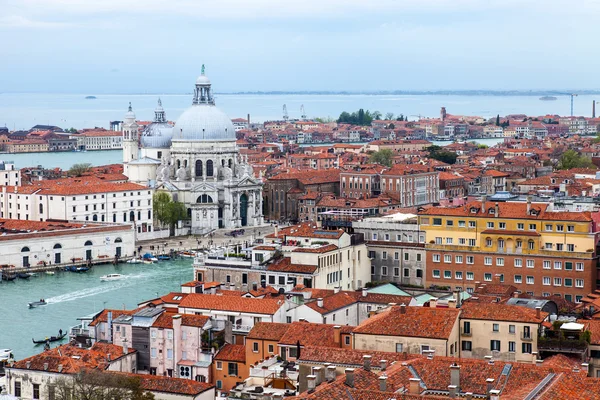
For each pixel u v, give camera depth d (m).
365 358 194.88
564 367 195.75
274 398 176.62
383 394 170.00
